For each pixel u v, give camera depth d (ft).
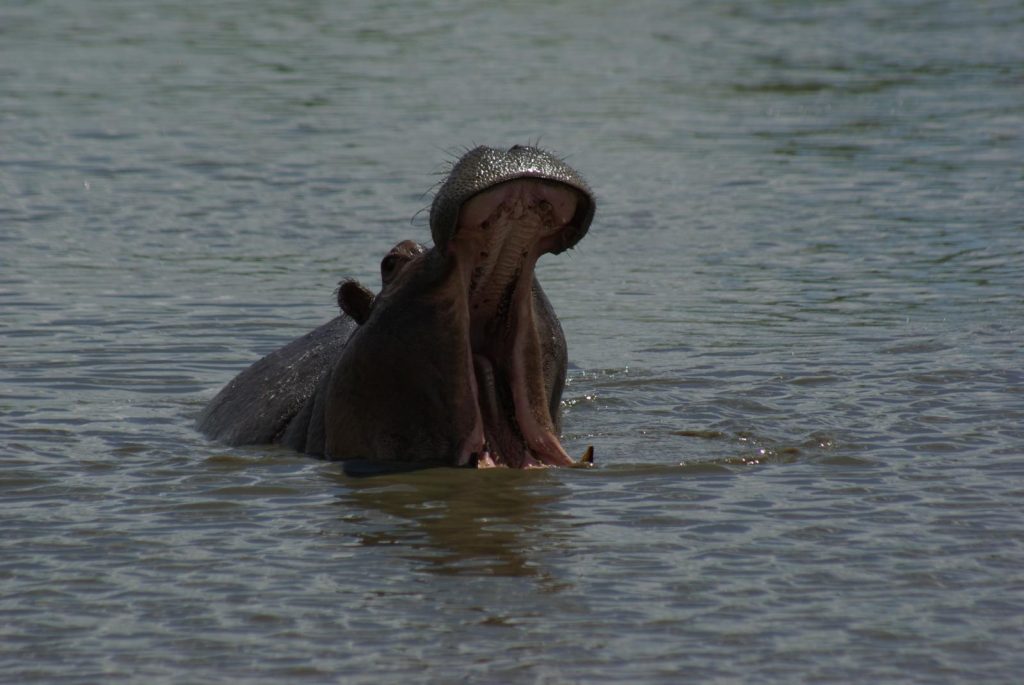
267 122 358.64
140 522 121.19
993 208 270.26
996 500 124.88
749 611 102.58
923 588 106.52
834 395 160.86
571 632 99.14
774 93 406.00
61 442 146.20
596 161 318.65
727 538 116.47
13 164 308.60
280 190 288.92
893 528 118.42
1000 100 389.39
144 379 173.47
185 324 197.77
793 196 284.61
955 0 596.29
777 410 155.84
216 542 116.37
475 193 120.98
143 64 444.14
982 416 150.82
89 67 436.76
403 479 131.54
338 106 381.19
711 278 224.94
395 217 267.18
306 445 142.61
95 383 171.22
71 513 123.54
